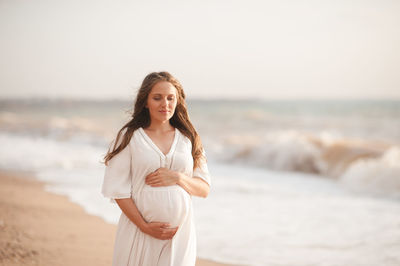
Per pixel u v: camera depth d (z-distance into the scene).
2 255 3.91
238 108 53.00
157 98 2.56
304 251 4.94
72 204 6.98
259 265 4.43
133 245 2.51
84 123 27.06
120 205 2.51
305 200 7.96
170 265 2.46
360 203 7.77
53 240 4.70
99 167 11.48
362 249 5.02
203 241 5.29
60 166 11.55
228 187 9.13
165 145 2.61
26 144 17.11
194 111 46.22
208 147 16.27
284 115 37.31
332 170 11.48
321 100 84.00
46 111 51.66
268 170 12.55
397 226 6.10
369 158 11.40
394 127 25.28
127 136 2.53
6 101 68.19
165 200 2.50
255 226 6.03
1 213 5.63
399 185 8.79
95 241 4.86
